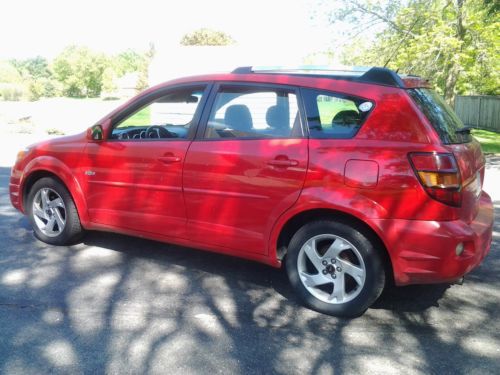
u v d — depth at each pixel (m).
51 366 3.08
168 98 4.57
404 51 15.20
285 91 4.00
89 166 4.84
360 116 3.70
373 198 3.54
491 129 21.41
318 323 3.70
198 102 4.39
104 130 4.75
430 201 3.43
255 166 3.96
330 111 3.82
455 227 3.43
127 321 3.67
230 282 4.43
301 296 3.93
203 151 4.21
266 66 4.33
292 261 3.93
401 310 3.93
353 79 3.84
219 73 4.39
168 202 4.43
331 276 3.81
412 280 3.56
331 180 3.67
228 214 4.14
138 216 4.63
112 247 5.28
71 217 5.09
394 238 3.50
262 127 4.06
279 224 3.91
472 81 15.96
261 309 3.92
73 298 4.03
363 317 3.81
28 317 3.69
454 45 13.80
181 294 4.16
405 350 3.34
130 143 4.62
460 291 4.30
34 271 4.58
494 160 12.61
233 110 4.18
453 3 14.83
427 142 3.48
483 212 4.00
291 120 3.95
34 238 5.54
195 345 3.35
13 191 5.46
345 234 3.69
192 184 4.26
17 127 21.23
